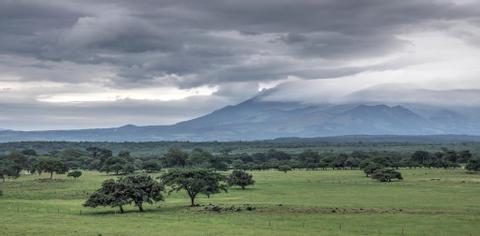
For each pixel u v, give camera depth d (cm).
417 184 17462
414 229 8519
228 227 8819
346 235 8006
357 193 14788
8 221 9575
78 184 18888
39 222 9469
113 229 8588
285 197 13988
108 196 11312
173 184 12888
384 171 19075
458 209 10788
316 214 10281
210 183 12838
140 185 11756
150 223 9356
